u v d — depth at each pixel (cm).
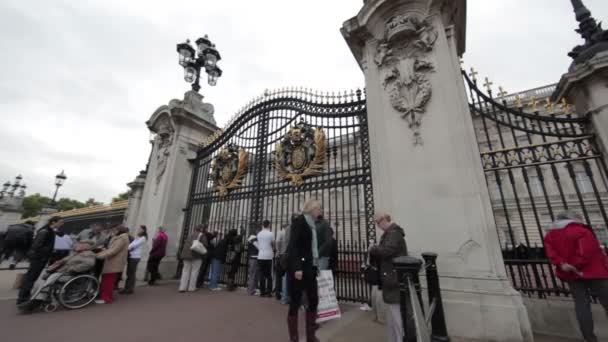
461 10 532
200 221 931
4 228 1402
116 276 639
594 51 435
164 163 1027
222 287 771
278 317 467
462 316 370
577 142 413
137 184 1286
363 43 589
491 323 351
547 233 366
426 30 504
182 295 657
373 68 554
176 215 965
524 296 416
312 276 349
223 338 367
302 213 385
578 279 330
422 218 435
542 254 398
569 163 405
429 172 448
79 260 554
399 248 305
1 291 680
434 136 458
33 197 5209
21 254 1040
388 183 479
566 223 346
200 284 770
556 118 441
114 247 588
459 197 415
